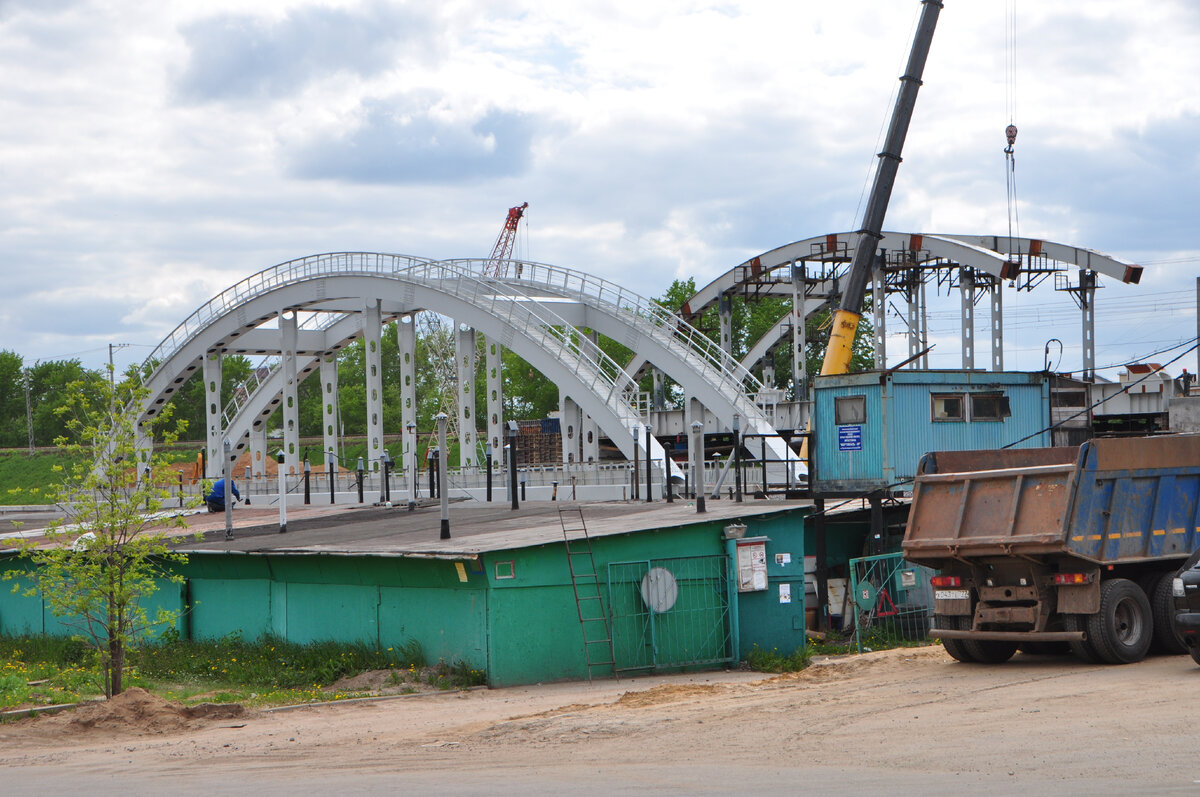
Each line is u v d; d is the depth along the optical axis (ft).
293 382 232.32
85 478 66.33
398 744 47.14
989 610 60.95
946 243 232.12
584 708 55.31
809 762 37.22
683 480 136.87
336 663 75.31
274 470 336.90
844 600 99.19
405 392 223.30
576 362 186.09
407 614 75.25
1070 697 47.65
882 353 241.76
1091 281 252.21
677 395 411.13
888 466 98.68
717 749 40.96
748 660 77.87
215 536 107.24
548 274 220.02
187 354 253.65
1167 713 41.88
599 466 175.42
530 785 34.83
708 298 273.13
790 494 106.01
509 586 69.62
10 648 98.27
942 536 61.36
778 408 186.19
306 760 44.21
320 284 224.12
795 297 252.83
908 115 167.94
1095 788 30.30
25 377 583.17
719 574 78.84
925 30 167.32
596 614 73.00
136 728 55.57
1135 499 60.13
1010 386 103.81
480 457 262.06
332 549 80.33
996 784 31.50
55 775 43.04
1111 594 58.08
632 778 35.45
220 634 91.40
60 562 67.77
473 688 67.82
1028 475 59.21
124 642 67.72
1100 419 180.96
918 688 54.13
